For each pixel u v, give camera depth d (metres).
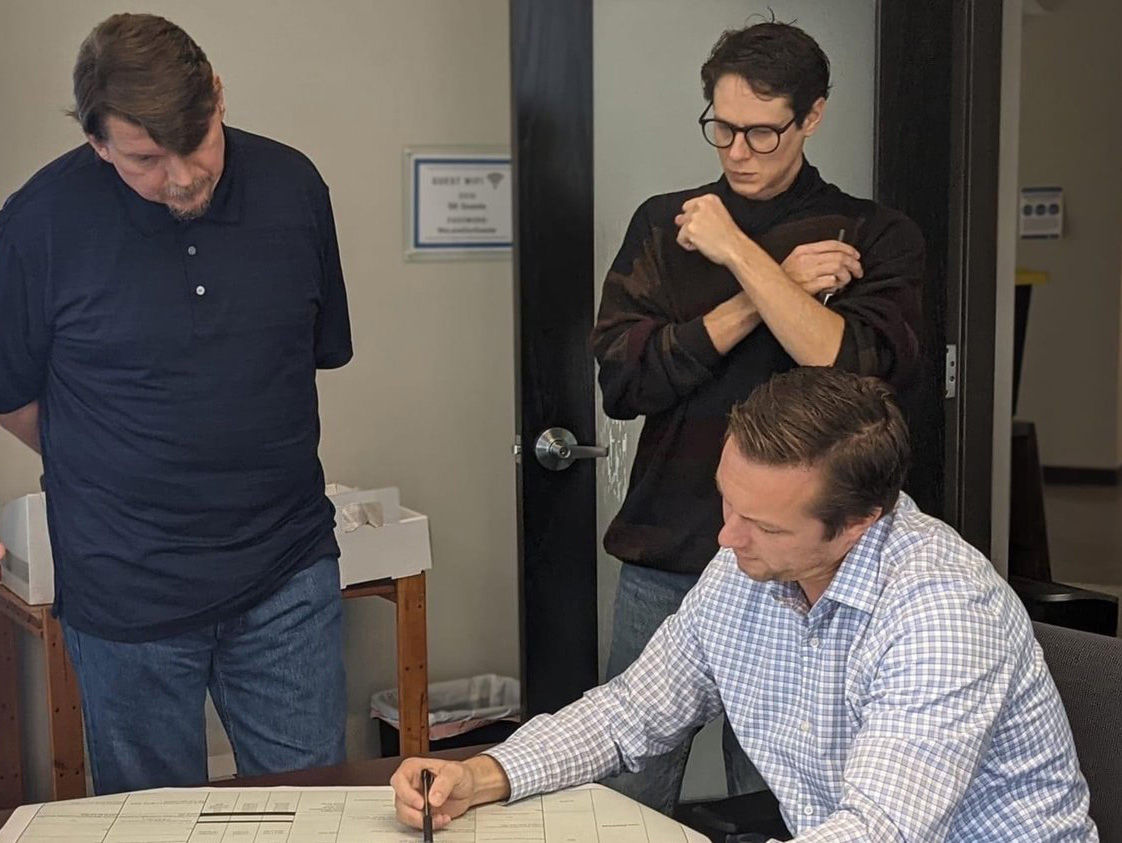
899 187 2.66
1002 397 3.15
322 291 2.20
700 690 1.69
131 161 1.88
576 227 2.56
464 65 3.22
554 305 2.56
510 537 3.44
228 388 2.03
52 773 2.77
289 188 2.10
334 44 3.08
